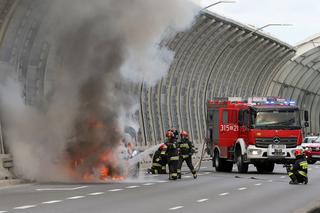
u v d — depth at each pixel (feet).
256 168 232.53
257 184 152.76
